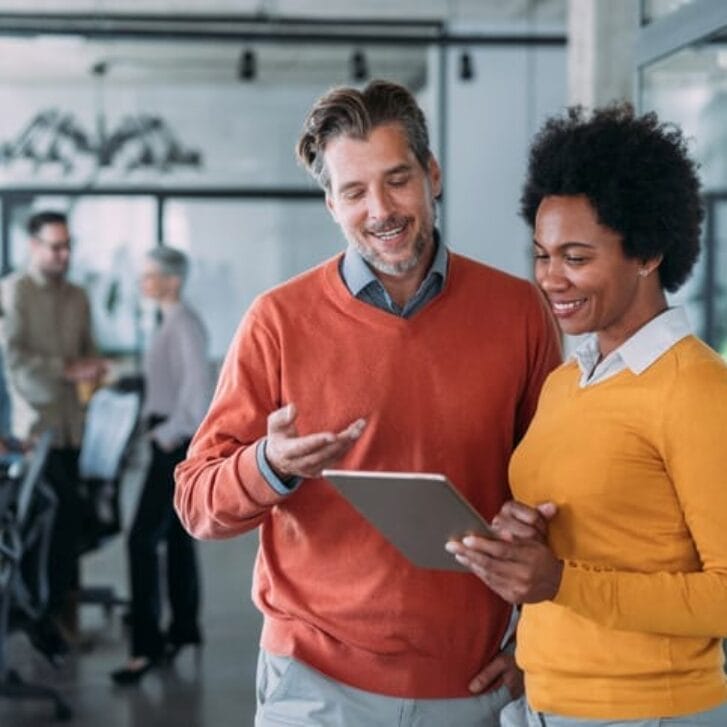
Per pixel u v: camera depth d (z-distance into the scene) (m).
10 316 7.00
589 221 1.97
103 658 6.39
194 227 12.99
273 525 2.52
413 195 2.32
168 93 12.89
